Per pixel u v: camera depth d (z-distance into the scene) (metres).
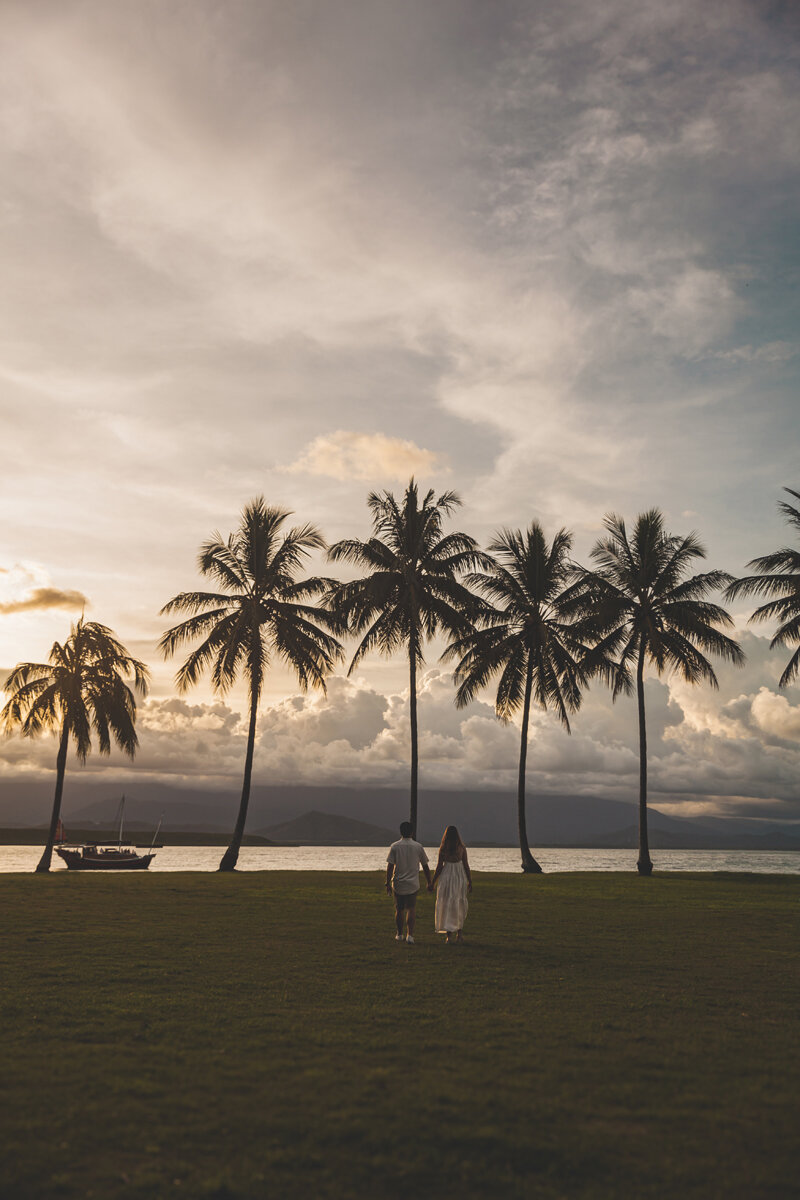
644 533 42.56
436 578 36.06
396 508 35.97
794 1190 4.90
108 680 43.41
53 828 42.91
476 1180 4.96
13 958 12.45
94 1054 7.39
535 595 43.66
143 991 10.17
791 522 37.53
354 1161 5.19
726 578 41.03
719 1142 5.59
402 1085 6.64
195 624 40.41
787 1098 6.46
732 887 29.94
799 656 38.06
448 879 15.16
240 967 11.94
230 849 39.31
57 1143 5.36
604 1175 5.07
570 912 20.53
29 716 42.72
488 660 42.78
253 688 40.41
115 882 28.06
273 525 42.28
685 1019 9.15
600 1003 9.94
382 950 13.82
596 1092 6.55
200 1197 4.68
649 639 41.97
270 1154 5.25
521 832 42.00
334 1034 8.21
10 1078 6.62
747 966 12.79
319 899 22.67
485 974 11.74
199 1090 6.45
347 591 36.75
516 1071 7.07
